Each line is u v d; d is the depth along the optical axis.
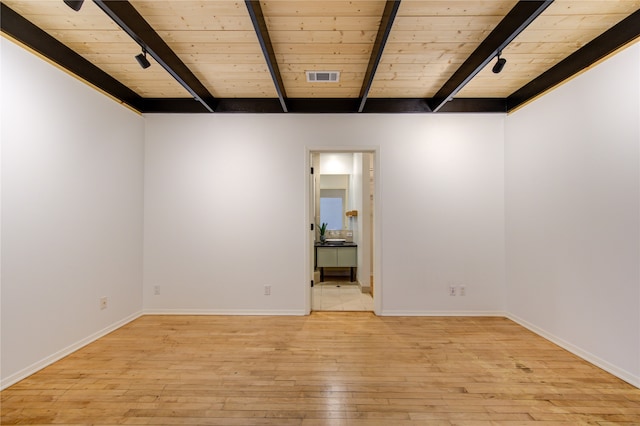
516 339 2.90
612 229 2.27
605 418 1.79
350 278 5.80
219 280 3.64
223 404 1.91
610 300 2.28
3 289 2.08
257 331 3.10
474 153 3.62
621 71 2.21
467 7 2.06
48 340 2.39
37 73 2.32
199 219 3.65
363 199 4.91
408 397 1.99
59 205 2.51
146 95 3.56
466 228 3.61
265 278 3.64
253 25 2.09
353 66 2.87
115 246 3.17
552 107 2.86
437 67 2.89
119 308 3.22
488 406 1.90
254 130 3.67
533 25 2.23
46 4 2.05
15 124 2.17
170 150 3.66
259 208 3.65
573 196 2.62
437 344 2.79
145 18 2.18
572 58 2.64
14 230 2.16
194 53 2.65
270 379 2.20
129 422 1.75
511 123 3.48
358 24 2.24
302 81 3.19
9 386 2.09
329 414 1.82
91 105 2.85
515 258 3.40
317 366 2.38
